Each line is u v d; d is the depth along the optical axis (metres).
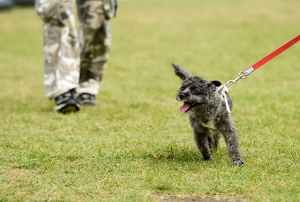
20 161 9.73
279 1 41.69
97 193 8.16
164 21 34.72
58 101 13.74
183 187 8.30
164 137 11.51
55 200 7.88
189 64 21.91
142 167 9.41
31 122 12.86
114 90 17.27
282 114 13.41
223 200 7.90
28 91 17.39
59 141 11.22
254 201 7.78
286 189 8.21
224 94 9.47
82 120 13.04
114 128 12.30
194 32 30.41
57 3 13.95
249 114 13.52
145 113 13.84
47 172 9.21
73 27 14.13
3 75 20.30
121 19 35.81
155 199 7.95
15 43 28.00
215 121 9.41
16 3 42.81
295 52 23.89
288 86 17.22
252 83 17.94
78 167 9.46
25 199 7.91
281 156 10.01
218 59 22.84
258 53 23.88
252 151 10.33
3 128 12.28
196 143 9.80
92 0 14.64
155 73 20.30
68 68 14.00
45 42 14.15
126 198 7.91
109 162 9.73
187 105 9.29
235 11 37.72
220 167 9.30
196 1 43.59
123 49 25.94
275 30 30.00
